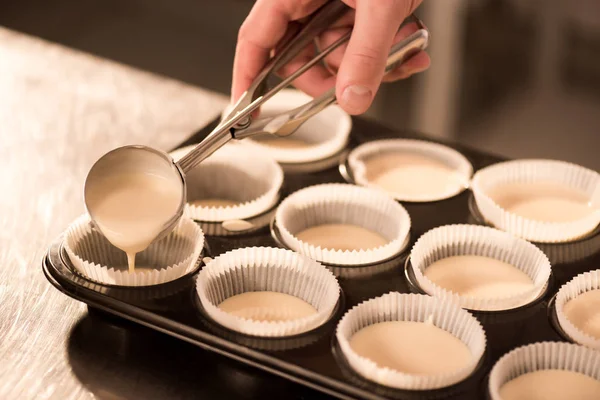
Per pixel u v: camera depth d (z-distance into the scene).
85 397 0.98
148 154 1.11
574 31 2.82
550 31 2.85
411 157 1.49
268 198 1.32
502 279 1.22
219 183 1.42
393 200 1.31
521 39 2.91
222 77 3.04
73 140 1.53
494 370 0.96
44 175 1.42
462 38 2.82
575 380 1.01
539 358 1.02
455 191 1.37
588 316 1.12
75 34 3.25
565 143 2.72
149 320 1.05
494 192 1.40
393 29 1.08
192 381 1.00
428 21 2.56
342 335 1.01
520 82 2.98
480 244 1.27
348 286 1.15
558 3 2.79
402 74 1.36
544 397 0.98
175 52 3.16
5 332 1.07
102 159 1.10
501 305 1.11
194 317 1.05
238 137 1.13
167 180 1.11
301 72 1.21
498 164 1.41
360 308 1.08
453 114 2.78
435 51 2.61
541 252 1.20
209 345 1.02
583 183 1.41
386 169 1.45
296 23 1.43
